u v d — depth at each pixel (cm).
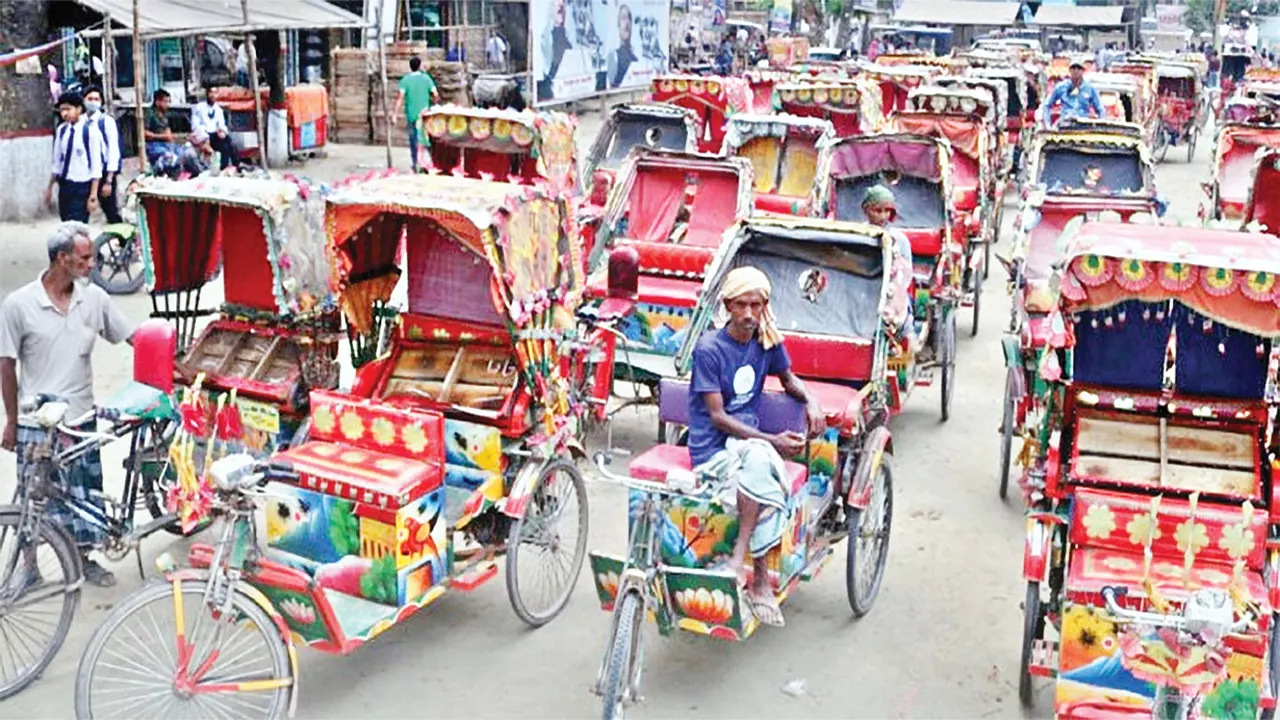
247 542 518
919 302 980
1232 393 555
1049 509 559
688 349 693
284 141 2195
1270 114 1869
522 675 607
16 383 626
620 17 3188
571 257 681
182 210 717
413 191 653
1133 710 508
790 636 652
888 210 861
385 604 578
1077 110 1959
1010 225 1952
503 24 2869
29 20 1617
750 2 6406
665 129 1474
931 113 1529
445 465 630
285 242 673
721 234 1010
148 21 1597
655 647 638
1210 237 555
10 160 1625
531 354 641
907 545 770
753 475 549
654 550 543
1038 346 800
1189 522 515
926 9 6172
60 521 608
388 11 2630
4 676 578
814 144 1298
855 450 655
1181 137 2814
